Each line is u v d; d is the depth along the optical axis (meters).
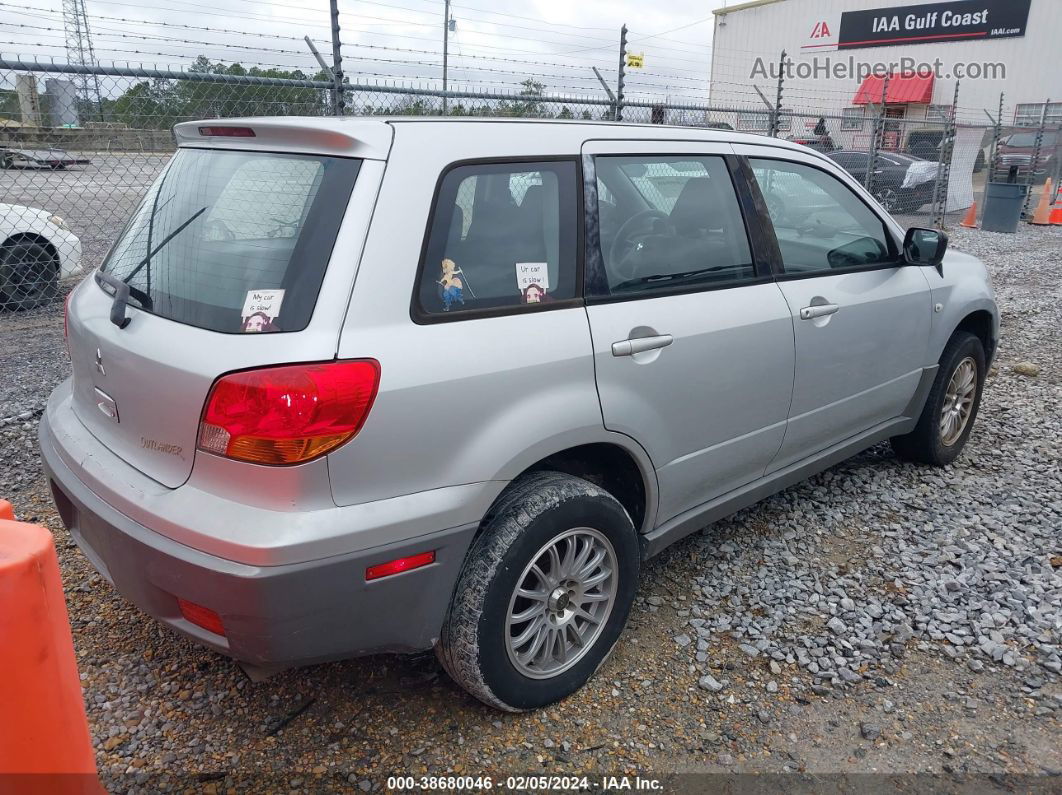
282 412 2.03
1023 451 5.02
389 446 2.17
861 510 4.20
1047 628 3.21
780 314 3.32
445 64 7.16
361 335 2.15
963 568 3.65
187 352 2.19
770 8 37.25
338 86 6.50
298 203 2.31
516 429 2.41
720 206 3.25
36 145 6.05
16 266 7.46
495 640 2.46
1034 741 2.64
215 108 6.53
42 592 1.54
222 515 2.10
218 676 2.84
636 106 8.66
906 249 4.10
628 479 2.98
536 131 2.70
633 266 2.87
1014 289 10.31
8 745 1.53
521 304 2.53
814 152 3.83
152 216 2.79
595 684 2.86
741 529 3.99
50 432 2.83
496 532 2.44
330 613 2.16
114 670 2.86
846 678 2.91
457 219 2.42
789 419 3.50
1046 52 30.27
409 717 2.67
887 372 4.02
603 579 2.79
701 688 2.86
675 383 2.90
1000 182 16.36
